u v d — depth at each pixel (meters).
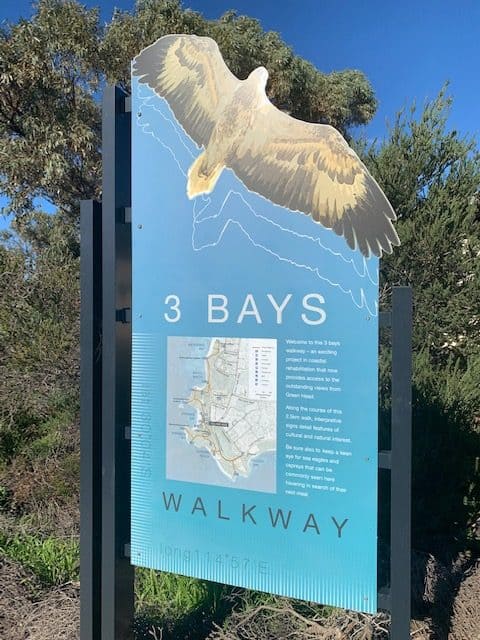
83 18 9.94
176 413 2.69
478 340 5.55
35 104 9.90
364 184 2.32
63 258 7.36
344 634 2.84
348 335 2.33
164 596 3.38
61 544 4.28
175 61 2.73
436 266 5.64
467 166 5.78
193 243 2.66
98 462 2.86
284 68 12.12
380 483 3.88
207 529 2.61
